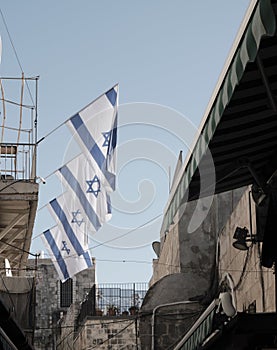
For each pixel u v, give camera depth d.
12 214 21.33
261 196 9.42
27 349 17.61
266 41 6.10
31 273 41.84
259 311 14.27
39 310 42.91
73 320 33.62
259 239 9.56
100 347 27.83
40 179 20.48
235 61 6.27
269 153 8.62
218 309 11.38
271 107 7.18
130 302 33.03
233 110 7.09
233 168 8.62
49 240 20.41
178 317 21.55
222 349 11.43
